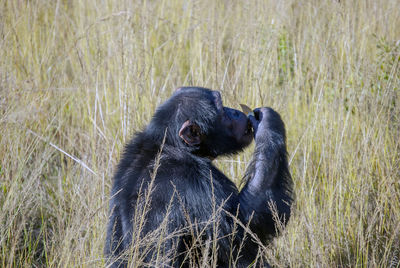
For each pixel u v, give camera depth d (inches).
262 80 409.7
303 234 315.0
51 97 435.8
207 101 252.4
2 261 307.0
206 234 235.3
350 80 401.4
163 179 237.5
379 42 424.8
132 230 238.5
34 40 475.8
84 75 418.3
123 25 445.4
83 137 410.6
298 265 293.4
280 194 246.2
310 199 331.0
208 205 234.2
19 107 383.2
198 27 492.7
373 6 496.1
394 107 372.2
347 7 451.8
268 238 251.0
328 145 363.9
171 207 231.8
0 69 411.5
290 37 494.3
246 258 245.4
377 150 354.0
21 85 416.5
